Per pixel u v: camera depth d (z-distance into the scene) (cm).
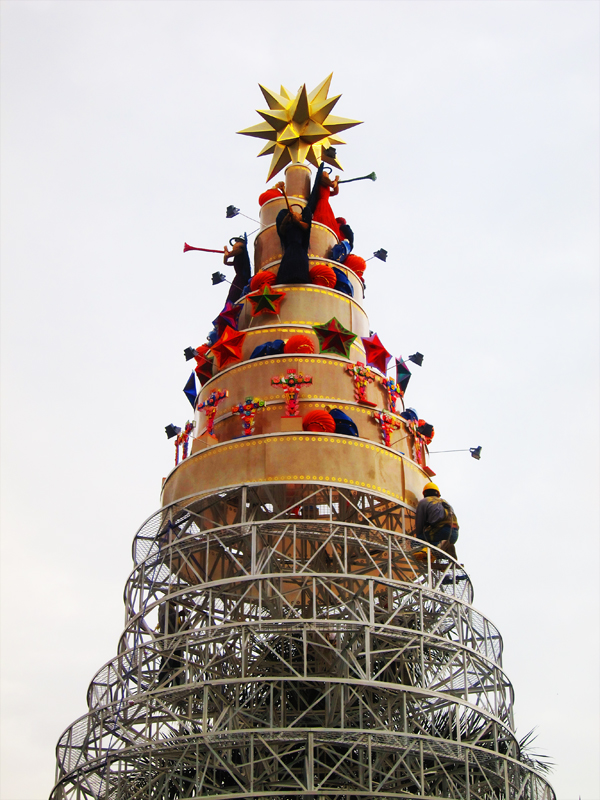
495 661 4991
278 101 6581
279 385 5284
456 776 4584
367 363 5809
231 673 4850
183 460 5256
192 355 6278
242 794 3900
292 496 5194
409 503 5150
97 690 4906
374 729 4209
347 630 4412
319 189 6431
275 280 5934
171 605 4975
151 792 4509
